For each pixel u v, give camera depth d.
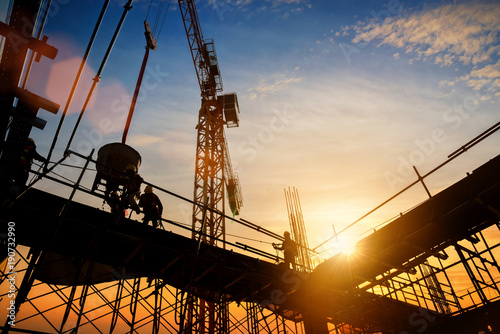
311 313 14.34
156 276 10.58
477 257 11.86
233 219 11.19
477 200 10.26
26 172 8.03
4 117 6.36
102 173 10.16
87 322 7.79
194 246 9.98
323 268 13.59
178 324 10.00
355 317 16.48
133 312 8.19
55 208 7.79
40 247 8.75
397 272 13.52
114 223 8.47
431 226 11.33
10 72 6.36
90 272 7.89
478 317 11.64
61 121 6.90
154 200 10.03
